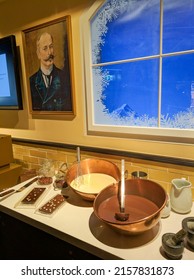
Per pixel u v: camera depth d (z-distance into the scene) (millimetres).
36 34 1474
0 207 1078
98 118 1357
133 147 1258
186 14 989
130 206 901
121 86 1236
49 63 1455
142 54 1137
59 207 1017
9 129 1882
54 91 1480
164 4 1023
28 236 1021
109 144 1345
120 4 1143
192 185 1096
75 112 1427
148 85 1152
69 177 1138
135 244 786
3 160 1604
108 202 926
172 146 1126
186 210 950
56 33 1375
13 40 1569
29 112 1686
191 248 764
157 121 1156
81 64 1341
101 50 1255
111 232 851
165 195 867
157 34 1074
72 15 1307
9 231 1102
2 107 1783
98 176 1204
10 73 1644
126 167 1284
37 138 1702
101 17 1213
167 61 1074
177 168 1122
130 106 1230
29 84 1609
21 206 1044
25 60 1593
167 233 786
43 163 1498
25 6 1511
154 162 1183
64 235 855
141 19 1102
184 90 1060
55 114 1519
